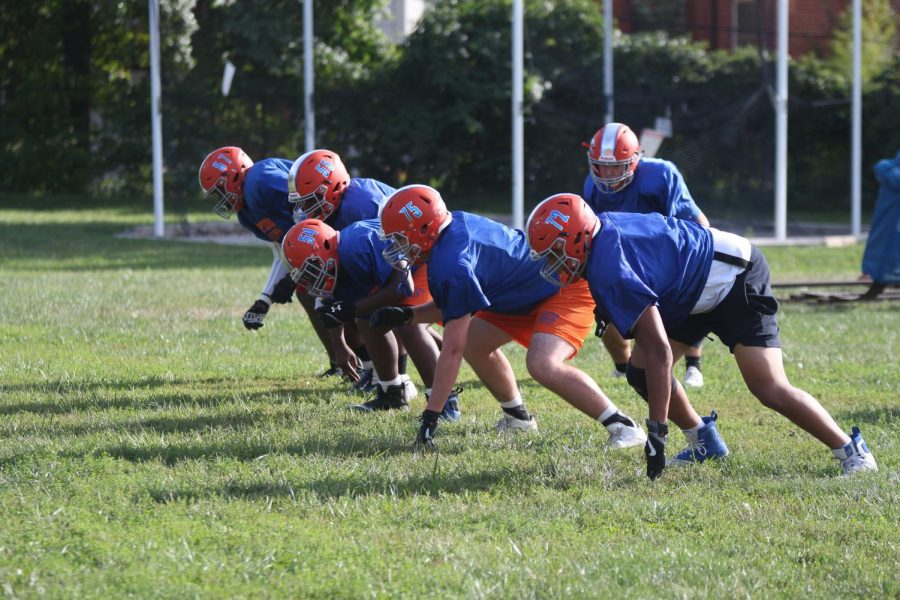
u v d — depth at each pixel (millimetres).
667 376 12508
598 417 14469
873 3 66562
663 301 12836
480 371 15359
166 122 51469
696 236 13008
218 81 56375
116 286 30656
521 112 42000
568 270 12664
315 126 59469
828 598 9695
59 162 66062
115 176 67000
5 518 11133
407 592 9555
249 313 18359
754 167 54219
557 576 9992
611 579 9977
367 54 65500
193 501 11914
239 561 10156
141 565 9938
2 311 25781
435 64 60188
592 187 18031
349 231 15578
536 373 14219
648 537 11164
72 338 22797
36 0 64812
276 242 18344
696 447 14273
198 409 16641
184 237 47656
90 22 65812
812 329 25375
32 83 65625
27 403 16812
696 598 9586
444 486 12836
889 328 25594
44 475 12688
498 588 9688
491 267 14117
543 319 14438
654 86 59469
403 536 10992
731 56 62125
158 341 22750
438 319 14727
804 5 69625
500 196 64812
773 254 41719
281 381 19188
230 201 18500
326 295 15555
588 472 13453
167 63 51938
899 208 29625
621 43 60781
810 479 13211
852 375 20062
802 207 64312
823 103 53250
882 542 11070
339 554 10383
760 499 12547
